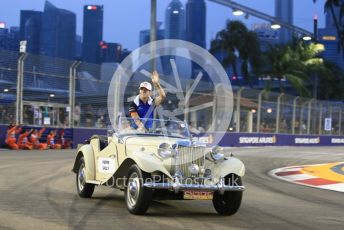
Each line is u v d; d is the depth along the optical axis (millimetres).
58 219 8031
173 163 8438
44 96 27438
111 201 10023
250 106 38688
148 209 9234
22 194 10477
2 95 25609
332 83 69750
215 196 9086
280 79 53344
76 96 28969
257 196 11812
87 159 10039
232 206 8805
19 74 26297
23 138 25594
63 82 28406
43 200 9828
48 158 20094
